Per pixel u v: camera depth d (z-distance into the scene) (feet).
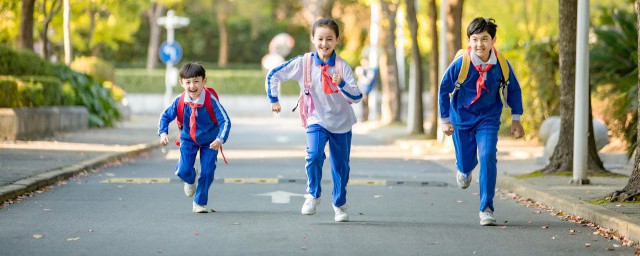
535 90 123.75
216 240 40.93
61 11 166.91
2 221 46.06
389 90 189.67
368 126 181.68
